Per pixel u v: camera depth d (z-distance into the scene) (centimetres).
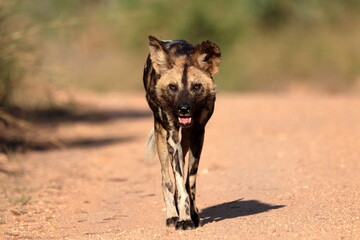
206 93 929
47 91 2312
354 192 1094
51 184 1343
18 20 1894
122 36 4294
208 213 1033
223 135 2006
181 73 919
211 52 929
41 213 1088
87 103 2834
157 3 4084
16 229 971
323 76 3778
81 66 4156
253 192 1176
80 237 897
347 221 885
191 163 952
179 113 895
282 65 3866
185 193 912
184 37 4012
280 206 1033
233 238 820
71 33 3816
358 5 3978
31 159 1639
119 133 2142
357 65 3775
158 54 932
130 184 1335
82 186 1325
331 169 1344
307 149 1645
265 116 2472
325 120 2252
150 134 1045
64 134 2067
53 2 2994
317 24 3997
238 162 1527
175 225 909
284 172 1355
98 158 1659
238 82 3834
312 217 925
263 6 4019
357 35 3894
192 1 4047
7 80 1839
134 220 1013
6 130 1964
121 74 4153
